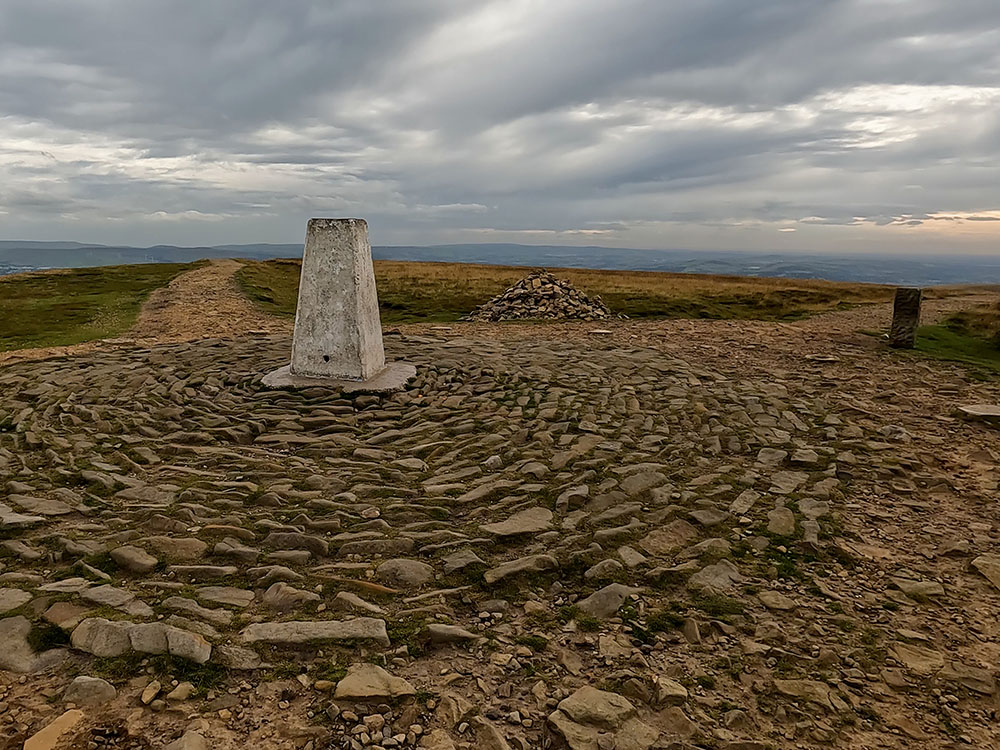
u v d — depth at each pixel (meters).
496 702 3.60
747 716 3.54
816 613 4.62
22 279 33.78
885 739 3.44
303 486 6.67
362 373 10.21
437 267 47.44
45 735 3.14
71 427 8.39
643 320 21.45
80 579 4.65
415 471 7.19
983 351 15.57
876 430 8.99
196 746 3.09
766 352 14.99
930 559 5.50
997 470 7.53
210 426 8.53
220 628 4.12
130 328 18.83
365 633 4.11
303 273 10.32
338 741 3.25
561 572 5.07
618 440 8.23
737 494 6.67
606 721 3.41
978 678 3.93
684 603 4.68
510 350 13.93
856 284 42.84
